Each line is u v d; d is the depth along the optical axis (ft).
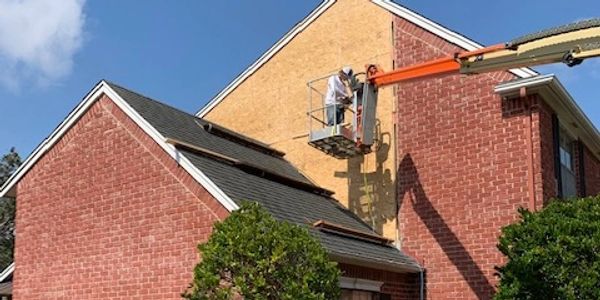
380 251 54.54
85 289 52.80
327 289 38.27
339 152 62.59
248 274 37.45
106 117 54.85
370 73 60.13
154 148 51.13
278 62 72.69
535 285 42.39
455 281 55.62
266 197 51.08
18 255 58.03
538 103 54.34
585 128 63.00
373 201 61.77
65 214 55.72
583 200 45.88
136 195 51.37
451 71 53.31
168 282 47.93
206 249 38.86
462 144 57.47
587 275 41.55
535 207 52.60
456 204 56.85
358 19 67.51
